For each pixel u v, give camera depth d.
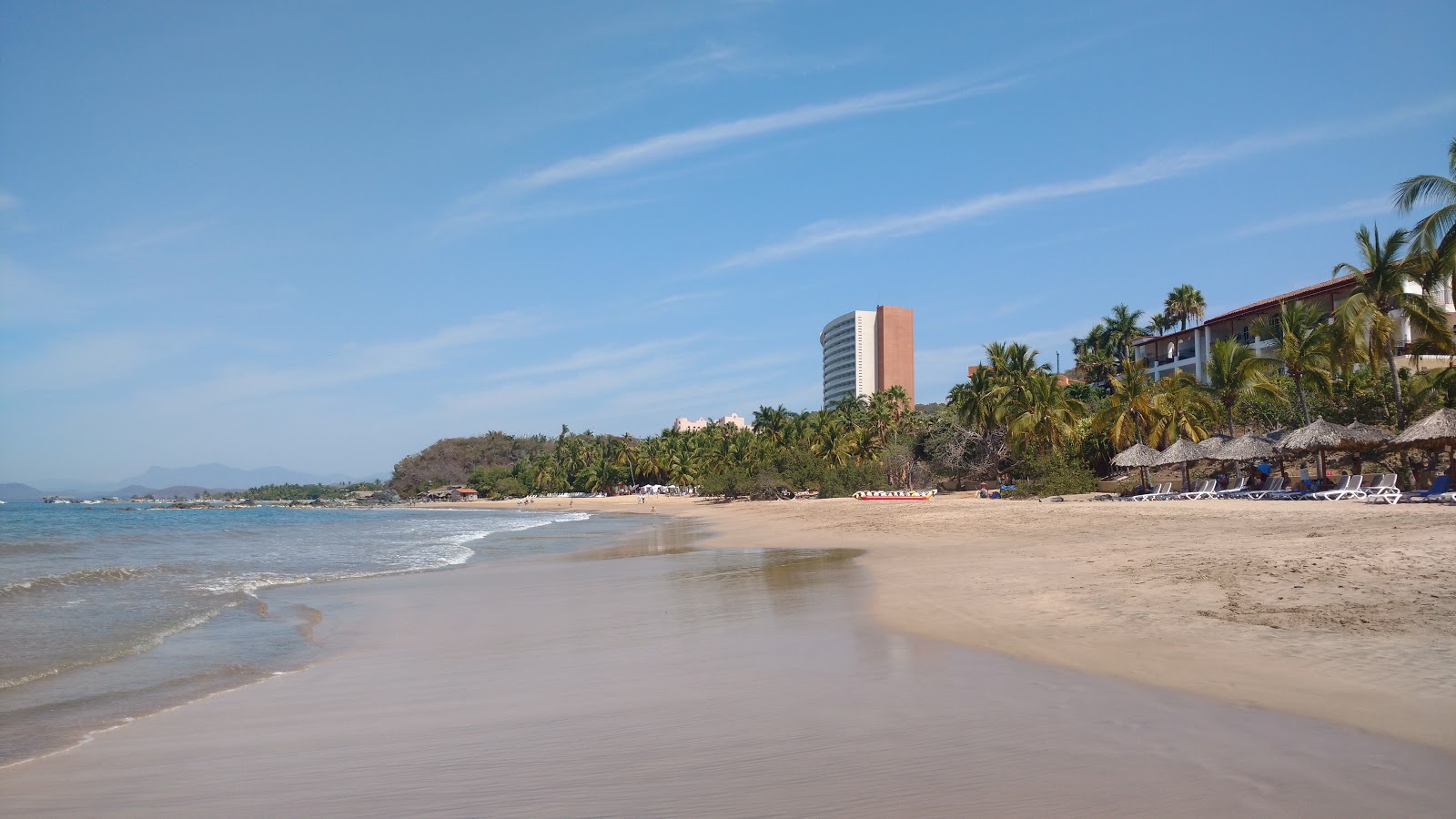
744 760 6.00
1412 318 33.41
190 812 5.61
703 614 13.78
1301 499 30.48
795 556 25.28
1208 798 4.84
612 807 5.21
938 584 15.37
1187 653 8.57
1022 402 57.72
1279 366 52.00
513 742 6.87
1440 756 5.40
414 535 49.28
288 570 25.72
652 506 103.81
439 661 11.01
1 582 21.23
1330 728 6.04
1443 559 12.50
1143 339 81.69
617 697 8.25
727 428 128.38
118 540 43.88
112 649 12.50
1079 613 11.20
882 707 7.22
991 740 6.12
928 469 73.44
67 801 5.95
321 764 6.57
